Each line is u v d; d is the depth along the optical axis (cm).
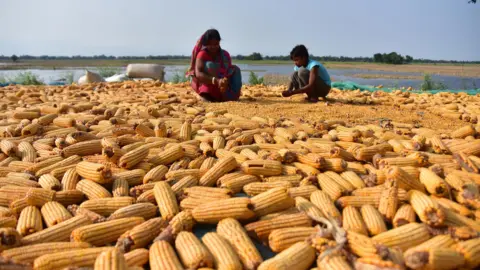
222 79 953
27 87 1531
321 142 584
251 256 278
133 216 347
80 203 398
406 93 1276
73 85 1523
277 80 2350
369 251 262
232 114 831
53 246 290
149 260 286
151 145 552
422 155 452
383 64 10350
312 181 421
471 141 539
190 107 941
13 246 288
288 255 268
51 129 659
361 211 346
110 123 702
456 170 441
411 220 323
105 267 236
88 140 572
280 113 879
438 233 299
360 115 875
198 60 1001
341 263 258
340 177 428
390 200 345
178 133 626
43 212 356
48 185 412
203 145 549
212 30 988
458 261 256
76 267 246
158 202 371
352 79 3647
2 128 652
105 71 2950
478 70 5981
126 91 1371
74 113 847
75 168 448
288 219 321
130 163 461
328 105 988
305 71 1036
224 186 411
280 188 348
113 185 418
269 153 503
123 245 299
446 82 3033
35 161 500
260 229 314
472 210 359
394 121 825
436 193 374
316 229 304
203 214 334
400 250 272
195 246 282
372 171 440
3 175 465
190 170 448
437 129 752
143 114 799
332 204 354
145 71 2264
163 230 320
